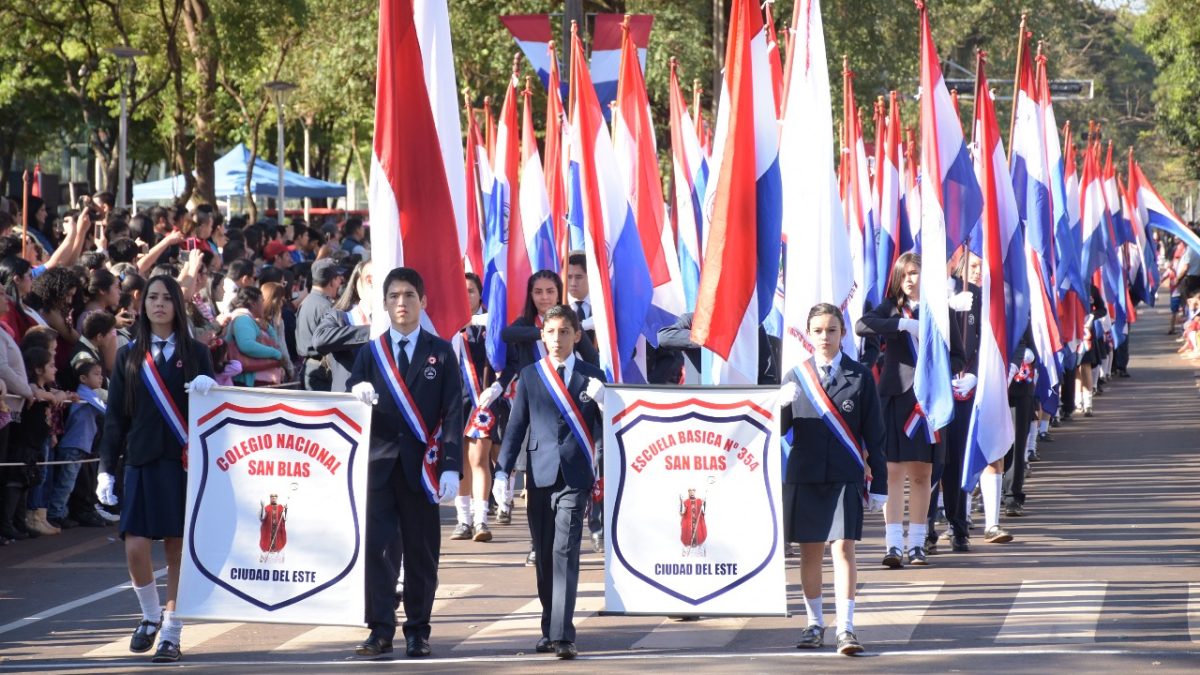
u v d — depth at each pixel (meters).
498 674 11.84
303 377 17.55
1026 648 12.70
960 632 13.42
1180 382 41.47
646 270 17.66
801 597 15.21
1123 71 114.44
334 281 17.77
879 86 46.78
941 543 18.47
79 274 19.53
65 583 16.16
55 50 55.22
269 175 55.75
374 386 12.64
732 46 15.12
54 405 18.59
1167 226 44.41
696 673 11.79
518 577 16.34
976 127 18.53
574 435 12.77
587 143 17.27
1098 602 14.70
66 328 19.34
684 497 12.83
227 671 12.08
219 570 12.55
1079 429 31.09
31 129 67.19
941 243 16.88
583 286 17.64
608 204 17.45
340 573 12.51
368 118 49.75
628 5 43.75
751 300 14.95
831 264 15.49
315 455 12.53
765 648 12.92
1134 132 119.62
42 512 19.22
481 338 19.27
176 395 12.72
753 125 14.95
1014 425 20.41
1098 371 39.19
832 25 45.25
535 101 45.72
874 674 11.73
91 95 60.09
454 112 15.43
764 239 15.11
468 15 42.94
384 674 11.84
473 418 18.50
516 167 22.33
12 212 24.81
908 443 16.50
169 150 65.50
